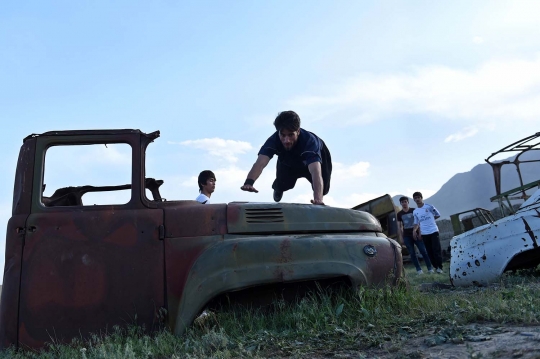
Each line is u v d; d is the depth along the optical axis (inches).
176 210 171.8
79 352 148.1
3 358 148.9
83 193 194.2
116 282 164.4
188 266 166.4
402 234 503.8
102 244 167.0
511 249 271.0
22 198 170.9
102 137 176.9
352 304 163.9
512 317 139.5
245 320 162.7
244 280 161.3
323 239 172.6
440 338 123.0
